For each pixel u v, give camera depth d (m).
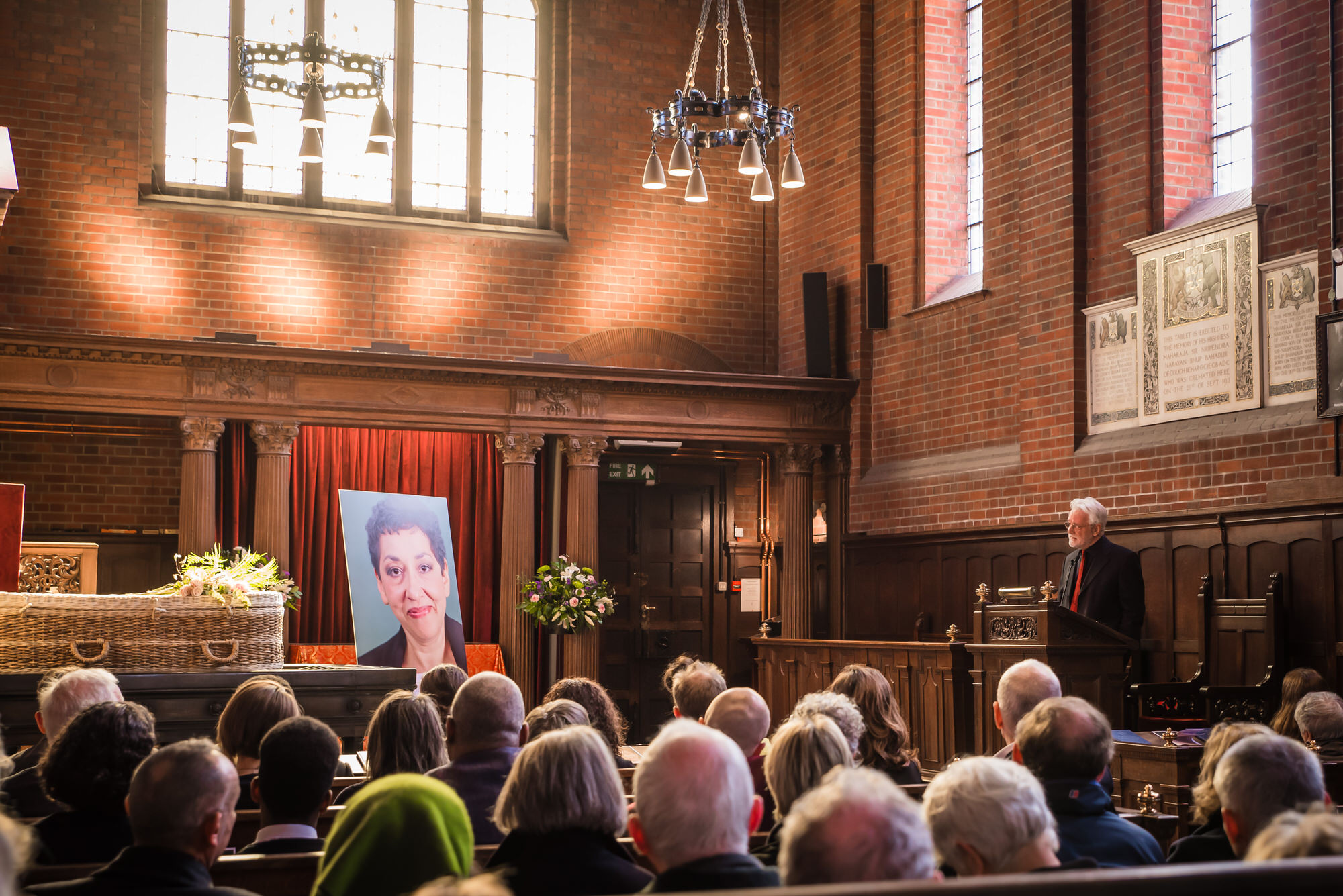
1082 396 11.88
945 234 14.14
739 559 15.91
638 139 15.62
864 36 14.84
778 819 3.56
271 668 6.29
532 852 2.99
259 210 14.05
